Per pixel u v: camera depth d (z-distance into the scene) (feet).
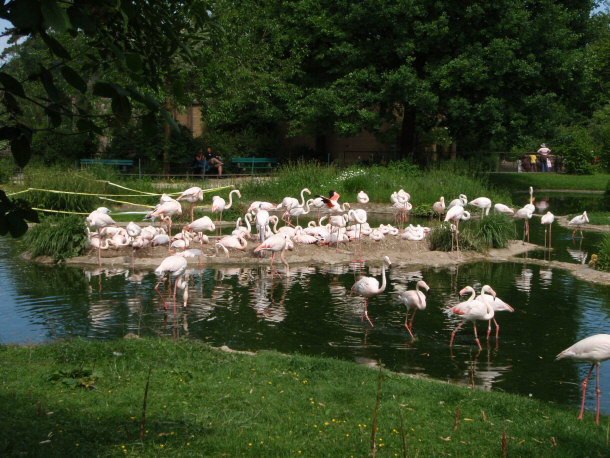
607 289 43.80
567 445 18.62
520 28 98.78
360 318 35.65
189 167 113.39
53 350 26.35
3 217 10.99
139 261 50.29
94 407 19.95
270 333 32.37
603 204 103.71
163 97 59.11
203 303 38.22
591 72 104.73
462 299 40.50
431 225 70.33
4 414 18.63
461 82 97.60
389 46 102.58
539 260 55.21
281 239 46.09
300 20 110.11
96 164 92.43
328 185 96.43
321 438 18.17
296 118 118.01
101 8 10.39
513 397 23.31
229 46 99.35
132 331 31.81
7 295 39.40
